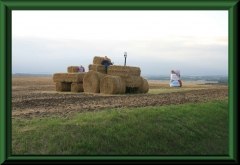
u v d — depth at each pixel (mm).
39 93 22234
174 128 11641
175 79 33094
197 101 16938
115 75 22219
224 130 13195
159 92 23969
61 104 14891
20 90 26172
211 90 26609
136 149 9828
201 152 10797
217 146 11648
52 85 36156
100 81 21891
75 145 9156
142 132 10695
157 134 10883
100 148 9398
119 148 9641
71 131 9820
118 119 11164
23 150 8750
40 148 8938
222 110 15227
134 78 21906
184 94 21812
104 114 11680
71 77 23453
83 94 21141
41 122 10336
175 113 13109
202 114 13844
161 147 10320
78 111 12531
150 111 12609
